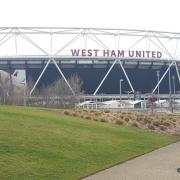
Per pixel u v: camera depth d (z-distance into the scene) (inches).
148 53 4699.8
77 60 4530.0
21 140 814.5
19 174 600.4
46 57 4446.4
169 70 4842.5
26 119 1104.8
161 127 1537.9
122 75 4849.9
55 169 659.4
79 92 4183.1
